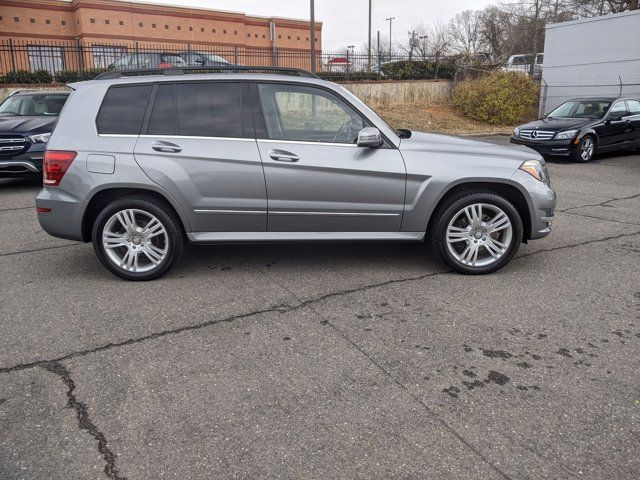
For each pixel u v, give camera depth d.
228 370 3.13
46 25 37.41
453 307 4.02
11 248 5.62
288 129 4.51
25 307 4.04
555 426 2.62
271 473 2.30
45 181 4.44
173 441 2.50
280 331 3.63
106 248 4.48
